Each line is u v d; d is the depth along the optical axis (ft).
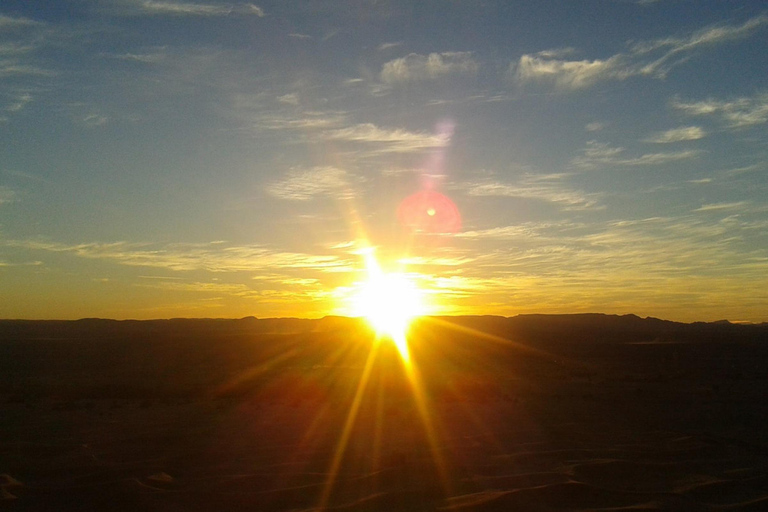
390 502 36.45
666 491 38.83
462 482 40.70
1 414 73.26
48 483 41.39
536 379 121.49
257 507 36.06
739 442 54.13
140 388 99.96
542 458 47.67
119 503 36.52
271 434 58.59
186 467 46.06
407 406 77.51
